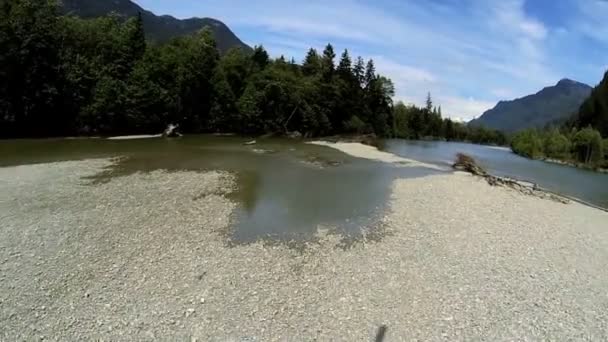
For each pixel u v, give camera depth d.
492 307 13.38
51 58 49.03
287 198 25.12
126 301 12.27
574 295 14.63
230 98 69.25
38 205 20.27
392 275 15.19
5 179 24.77
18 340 10.25
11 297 12.05
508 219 23.67
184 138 57.19
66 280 13.22
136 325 11.19
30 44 46.34
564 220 24.73
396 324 12.09
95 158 34.22
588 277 16.27
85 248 15.69
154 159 35.69
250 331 11.32
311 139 71.69
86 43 56.16
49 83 48.16
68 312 11.54
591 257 18.53
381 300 13.36
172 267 14.60
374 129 105.69
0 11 45.59
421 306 13.15
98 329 10.91
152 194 23.64
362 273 15.20
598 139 74.88
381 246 18.00
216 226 19.12
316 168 37.12
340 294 13.56
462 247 18.47
